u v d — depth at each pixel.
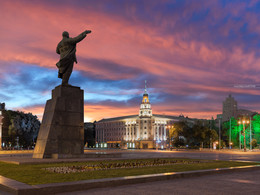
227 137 134.75
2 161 24.33
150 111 184.00
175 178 15.24
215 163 24.78
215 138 110.44
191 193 11.46
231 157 41.44
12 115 119.88
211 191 11.89
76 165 20.67
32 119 119.12
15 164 21.94
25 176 14.72
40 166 20.12
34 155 29.19
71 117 29.30
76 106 29.83
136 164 21.80
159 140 162.25
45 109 30.59
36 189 10.99
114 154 30.36
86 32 30.02
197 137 112.00
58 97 28.88
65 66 30.11
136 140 174.88
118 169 18.42
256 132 117.81
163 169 18.52
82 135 29.69
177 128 117.88
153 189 12.20
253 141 110.31
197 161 26.78
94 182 12.36
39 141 29.12
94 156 28.59
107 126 199.25
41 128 29.73
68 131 28.92
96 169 18.16
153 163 23.05
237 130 119.50
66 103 29.25
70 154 27.34
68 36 31.25
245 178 15.75
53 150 27.80
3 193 11.12
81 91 30.56
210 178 15.59
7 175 15.15
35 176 14.70
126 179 13.30
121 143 183.62
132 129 180.00
